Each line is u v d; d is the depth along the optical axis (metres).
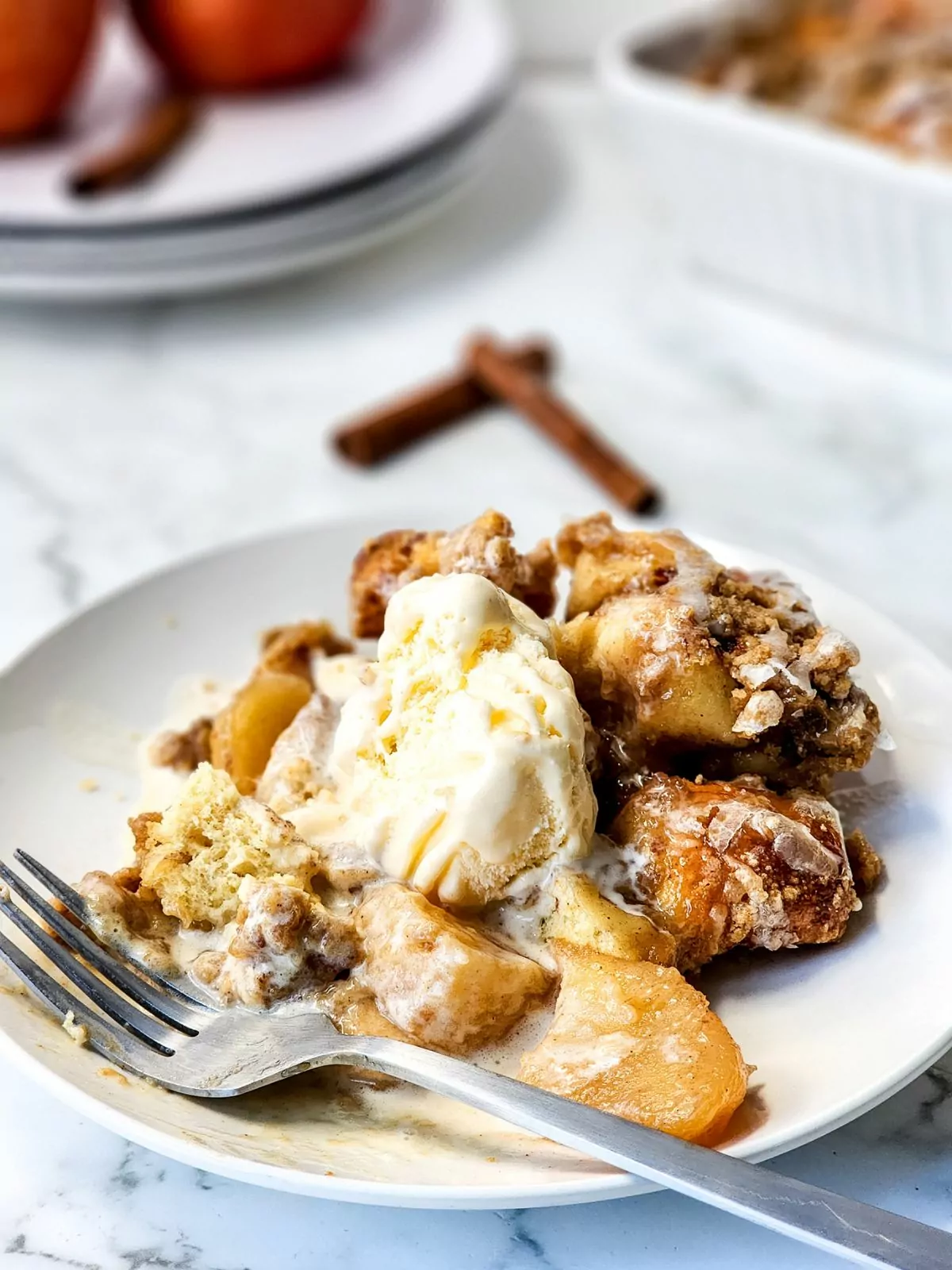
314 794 0.43
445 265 0.77
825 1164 0.38
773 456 0.64
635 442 0.64
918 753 0.44
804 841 0.40
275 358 0.70
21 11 0.69
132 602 0.49
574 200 0.83
